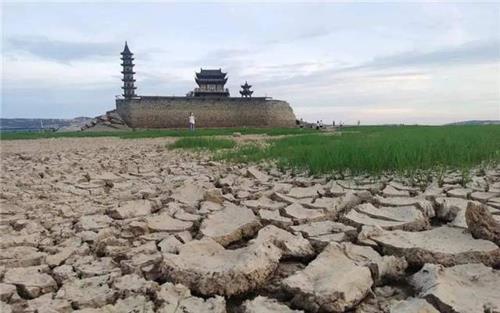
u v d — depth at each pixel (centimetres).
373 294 301
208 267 338
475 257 341
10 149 1948
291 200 590
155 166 1145
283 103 6775
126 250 418
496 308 255
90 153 1633
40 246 438
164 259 347
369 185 662
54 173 1005
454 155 799
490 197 540
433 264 321
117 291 311
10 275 349
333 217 512
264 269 331
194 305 287
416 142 1051
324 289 283
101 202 652
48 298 311
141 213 567
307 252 386
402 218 456
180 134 3209
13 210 595
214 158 1260
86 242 448
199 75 7350
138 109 6084
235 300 314
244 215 501
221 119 6444
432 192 585
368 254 359
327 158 831
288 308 280
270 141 2005
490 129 1988
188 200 632
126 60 7538
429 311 257
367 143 1092
